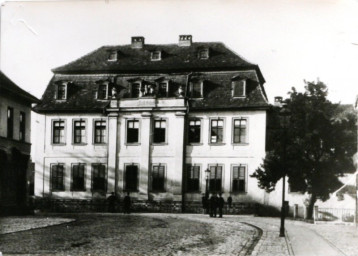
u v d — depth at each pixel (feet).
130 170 160.86
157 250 58.90
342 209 115.55
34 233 75.56
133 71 165.17
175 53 167.32
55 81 168.96
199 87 160.04
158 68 163.22
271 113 157.28
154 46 170.91
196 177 157.17
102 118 163.94
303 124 115.44
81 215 126.93
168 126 158.81
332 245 65.31
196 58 164.25
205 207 142.51
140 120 160.86
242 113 155.22
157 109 159.22
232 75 159.63
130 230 82.43
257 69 159.22
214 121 157.28
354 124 115.24
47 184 165.58
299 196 146.72
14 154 124.57
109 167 161.79
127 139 161.79
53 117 166.81
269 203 149.89
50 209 161.07
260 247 62.18
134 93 163.73
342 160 115.24
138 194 159.12
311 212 119.03
